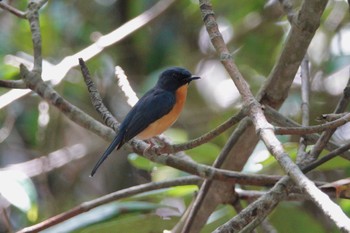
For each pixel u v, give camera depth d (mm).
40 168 13383
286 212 10156
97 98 8062
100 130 7938
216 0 14633
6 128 13609
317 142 7512
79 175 14422
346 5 13508
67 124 14477
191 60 15023
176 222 9695
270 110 7977
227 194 9008
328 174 12984
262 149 10625
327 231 11625
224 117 12664
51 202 13016
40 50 8711
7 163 14586
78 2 14742
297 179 5000
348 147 7258
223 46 6477
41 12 14234
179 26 14953
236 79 6203
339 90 13812
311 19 7695
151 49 14680
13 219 12914
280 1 8211
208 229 9766
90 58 11703
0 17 14477
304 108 8500
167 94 8469
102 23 14945
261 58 14703
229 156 9109
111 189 14250
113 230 9133
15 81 8500
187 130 14344
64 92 14172
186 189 10109
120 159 14367
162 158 7824
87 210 8344
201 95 14891
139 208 9203
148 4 14500
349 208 10133
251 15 14852
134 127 7977
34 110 14383
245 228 6211
